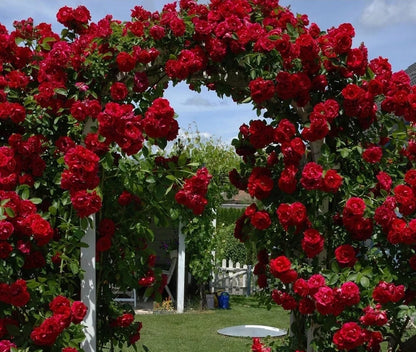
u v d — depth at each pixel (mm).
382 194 3732
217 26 3713
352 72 3754
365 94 3691
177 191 3863
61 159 3584
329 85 3863
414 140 4273
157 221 4375
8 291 3387
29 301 3586
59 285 3709
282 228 4039
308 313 3703
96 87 3842
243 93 4133
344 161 3855
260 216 3859
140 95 3979
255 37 3717
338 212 3824
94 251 3828
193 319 10070
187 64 3674
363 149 3832
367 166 3834
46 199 4012
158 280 4535
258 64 3660
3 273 3467
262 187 3848
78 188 3488
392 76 3955
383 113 4031
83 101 3625
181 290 10805
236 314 10734
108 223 4234
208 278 11641
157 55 3740
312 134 3646
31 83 4004
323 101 3820
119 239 4355
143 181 4242
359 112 3740
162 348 7801
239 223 4340
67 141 3836
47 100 3701
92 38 3818
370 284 3654
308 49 3639
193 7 3910
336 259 3734
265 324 9766
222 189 11078
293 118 3910
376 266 3771
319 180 3566
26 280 3820
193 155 10625
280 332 8711
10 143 3750
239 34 3703
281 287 4188
